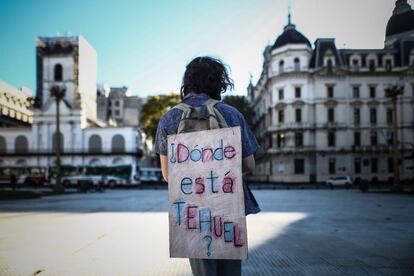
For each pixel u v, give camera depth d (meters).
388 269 4.79
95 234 8.03
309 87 52.09
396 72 51.78
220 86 2.41
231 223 2.14
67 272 4.78
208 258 2.16
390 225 9.25
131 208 15.23
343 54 52.53
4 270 4.88
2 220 10.80
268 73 57.69
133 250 6.23
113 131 56.81
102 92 87.25
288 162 51.88
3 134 57.00
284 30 54.00
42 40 58.41
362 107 51.97
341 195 24.61
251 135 2.31
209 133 2.20
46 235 7.89
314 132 51.72
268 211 13.24
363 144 51.66
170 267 5.05
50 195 26.53
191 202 2.22
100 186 32.56
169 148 2.28
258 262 5.30
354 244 6.62
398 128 51.28
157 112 57.41
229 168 2.16
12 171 56.41
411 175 50.66
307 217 11.21
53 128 57.12
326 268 4.89
